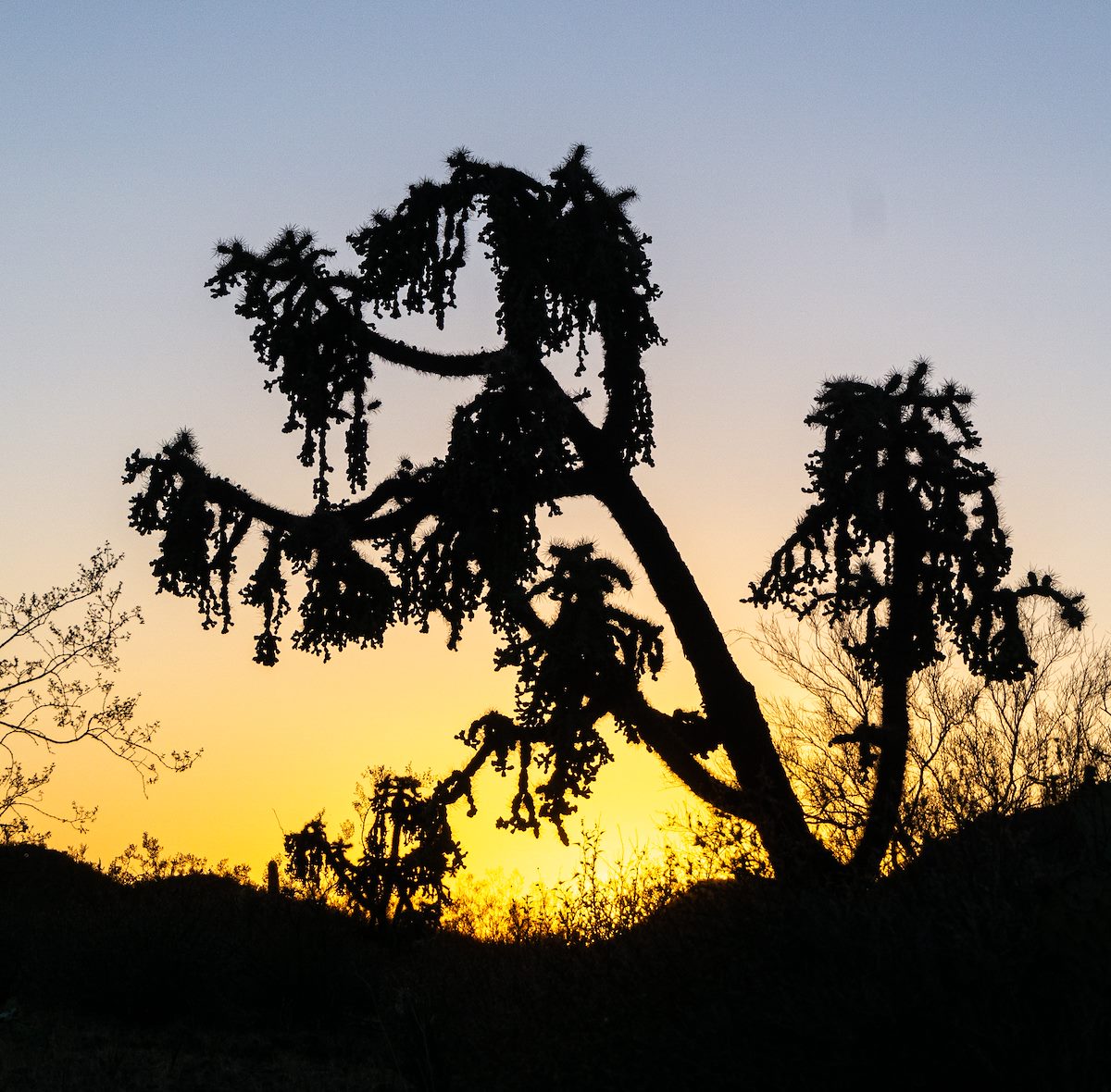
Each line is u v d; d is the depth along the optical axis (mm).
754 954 8102
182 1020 13773
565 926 10180
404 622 16328
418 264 16469
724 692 15758
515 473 15328
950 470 15836
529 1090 8164
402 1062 9438
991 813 9219
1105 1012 6250
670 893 9906
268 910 15633
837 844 13102
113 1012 13898
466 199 16688
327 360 16797
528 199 17000
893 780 13312
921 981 6723
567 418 15617
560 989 8836
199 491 15953
